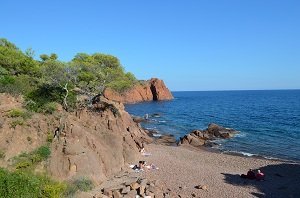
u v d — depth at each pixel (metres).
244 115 98.75
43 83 43.75
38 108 35.06
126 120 53.88
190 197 28.05
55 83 43.84
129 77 63.06
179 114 104.00
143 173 34.12
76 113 38.59
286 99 190.38
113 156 34.16
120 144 36.34
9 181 22.64
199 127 75.31
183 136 58.88
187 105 143.12
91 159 29.97
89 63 52.09
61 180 27.19
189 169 36.75
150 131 67.00
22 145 28.94
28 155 28.11
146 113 107.31
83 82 48.41
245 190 30.41
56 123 33.19
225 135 60.59
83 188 26.88
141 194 26.92
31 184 23.42
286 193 29.88
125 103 152.25
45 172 27.30
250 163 41.00
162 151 45.72
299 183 32.91
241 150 50.44
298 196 29.12
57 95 43.47
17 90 38.47
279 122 80.50
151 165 36.88
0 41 57.72
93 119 39.34
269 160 43.09
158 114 102.12
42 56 58.91
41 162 28.03
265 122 80.88
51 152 29.12
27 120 31.61
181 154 44.69
